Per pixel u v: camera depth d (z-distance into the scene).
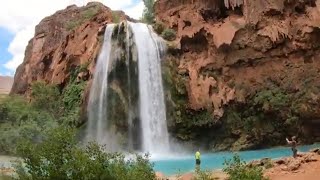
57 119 36.31
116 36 36.38
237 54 33.84
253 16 33.78
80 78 37.62
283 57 32.97
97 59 36.59
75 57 38.97
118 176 9.56
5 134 31.45
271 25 33.25
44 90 39.28
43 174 9.18
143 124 34.69
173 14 38.84
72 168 9.05
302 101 31.19
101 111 34.56
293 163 17.75
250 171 11.66
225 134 33.06
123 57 35.41
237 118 32.72
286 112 31.52
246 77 33.41
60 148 9.32
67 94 37.81
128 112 34.31
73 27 47.50
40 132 31.41
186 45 36.28
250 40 33.59
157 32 38.09
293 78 32.06
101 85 35.34
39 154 9.26
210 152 32.72
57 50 44.56
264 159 19.12
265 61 33.19
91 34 39.16
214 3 37.56
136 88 35.38
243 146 32.12
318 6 32.59
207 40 35.41
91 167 9.14
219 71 34.25
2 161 25.03
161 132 34.00
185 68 35.00
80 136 34.16
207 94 33.28
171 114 33.91
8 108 37.19
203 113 33.19
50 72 43.44
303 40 32.50
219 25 35.44
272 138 32.19
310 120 31.20
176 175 18.62
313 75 31.77
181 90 34.28
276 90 32.19
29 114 35.72
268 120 32.34
